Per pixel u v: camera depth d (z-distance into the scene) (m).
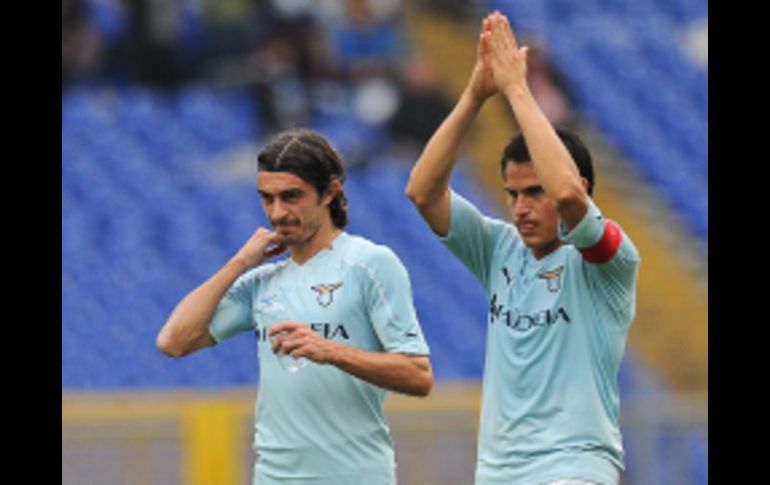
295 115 61.62
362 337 20.73
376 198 56.75
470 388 43.22
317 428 20.56
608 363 20.08
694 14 74.00
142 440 37.06
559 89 64.75
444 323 52.34
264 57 62.19
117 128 58.97
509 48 20.30
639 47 70.81
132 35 62.53
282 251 21.64
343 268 20.80
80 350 48.19
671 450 40.47
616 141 65.88
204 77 63.09
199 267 52.50
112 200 55.22
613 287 20.11
